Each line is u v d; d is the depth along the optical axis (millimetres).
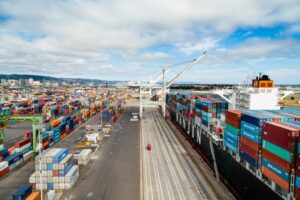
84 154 45812
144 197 31359
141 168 42844
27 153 48062
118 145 60531
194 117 59344
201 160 47875
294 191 20000
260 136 26234
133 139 67750
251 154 27875
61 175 34156
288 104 72062
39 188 34188
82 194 32469
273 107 42438
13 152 46688
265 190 24656
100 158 49156
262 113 32406
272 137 23328
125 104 183000
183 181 36875
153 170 41781
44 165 34000
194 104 59656
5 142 64500
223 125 43031
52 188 34219
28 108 122250
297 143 19859
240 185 30781
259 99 42031
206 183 36281
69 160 37125
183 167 43375
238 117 31703
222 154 37594
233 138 33156
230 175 34156
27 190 29156
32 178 34250
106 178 38219
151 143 62625
